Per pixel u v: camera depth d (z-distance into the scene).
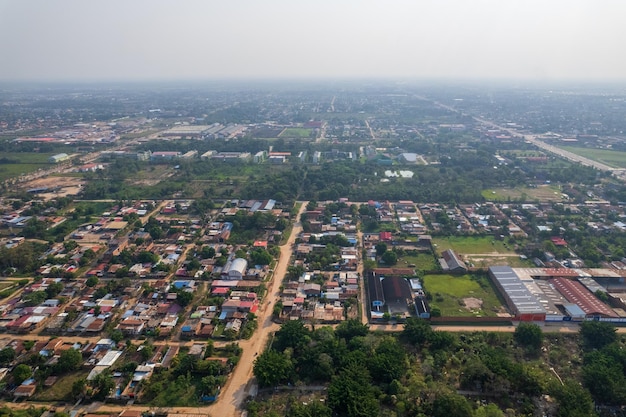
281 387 104.69
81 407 99.25
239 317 133.50
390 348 112.19
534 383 99.56
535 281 151.00
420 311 133.75
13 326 127.69
